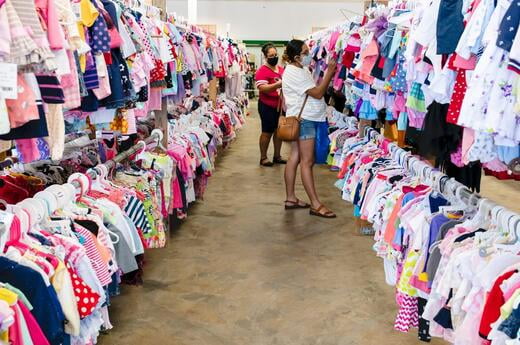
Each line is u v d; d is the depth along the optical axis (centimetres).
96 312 196
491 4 162
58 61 172
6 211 174
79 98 204
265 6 1772
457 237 199
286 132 499
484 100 162
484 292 167
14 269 153
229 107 924
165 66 366
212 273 370
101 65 229
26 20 149
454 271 183
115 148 377
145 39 310
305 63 502
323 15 1770
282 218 513
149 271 371
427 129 248
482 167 251
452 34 181
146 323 294
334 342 277
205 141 564
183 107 614
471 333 171
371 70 302
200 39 575
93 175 273
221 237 452
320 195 611
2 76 140
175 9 1634
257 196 602
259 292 339
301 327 293
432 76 220
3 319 132
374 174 335
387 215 272
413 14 239
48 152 204
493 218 194
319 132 518
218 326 292
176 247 423
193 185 515
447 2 184
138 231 286
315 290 344
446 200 242
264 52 746
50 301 155
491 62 158
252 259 400
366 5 454
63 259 180
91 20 214
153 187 338
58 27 169
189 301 323
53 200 204
